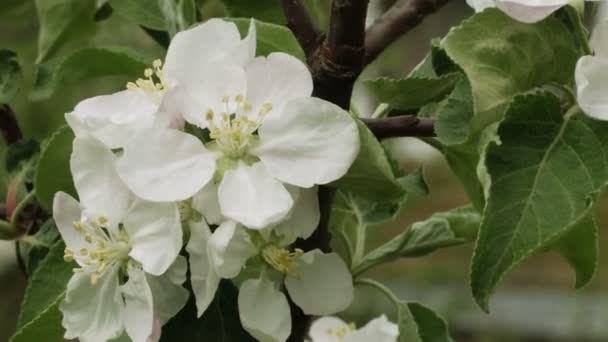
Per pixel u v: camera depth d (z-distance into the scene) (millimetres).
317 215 390
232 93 386
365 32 398
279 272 400
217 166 382
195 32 389
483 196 420
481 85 382
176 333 408
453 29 384
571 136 374
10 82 471
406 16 416
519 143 374
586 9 390
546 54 382
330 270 402
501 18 382
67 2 492
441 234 450
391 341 469
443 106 390
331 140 377
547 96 375
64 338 412
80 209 398
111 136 384
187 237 388
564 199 369
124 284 393
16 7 546
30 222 461
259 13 465
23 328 407
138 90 391
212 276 375
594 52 376
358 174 388
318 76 395
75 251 397
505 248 367
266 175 378
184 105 386
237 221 373
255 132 390
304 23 416
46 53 493
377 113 438
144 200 382
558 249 413
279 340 390
